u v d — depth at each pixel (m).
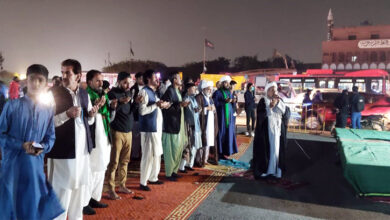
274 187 5.20
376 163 4.16
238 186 5.20
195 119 6.06
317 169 6.49
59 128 3.01
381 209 4.30
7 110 2.58
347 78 17.58
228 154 6.95
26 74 2.70
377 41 38.56
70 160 3.04
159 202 4.34
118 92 4.32
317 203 4.50
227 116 6.92
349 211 4.22
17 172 2.57
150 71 4.68
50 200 2.74
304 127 12.70
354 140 5.86
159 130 4.81
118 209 4.04
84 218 3.73
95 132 3.82
